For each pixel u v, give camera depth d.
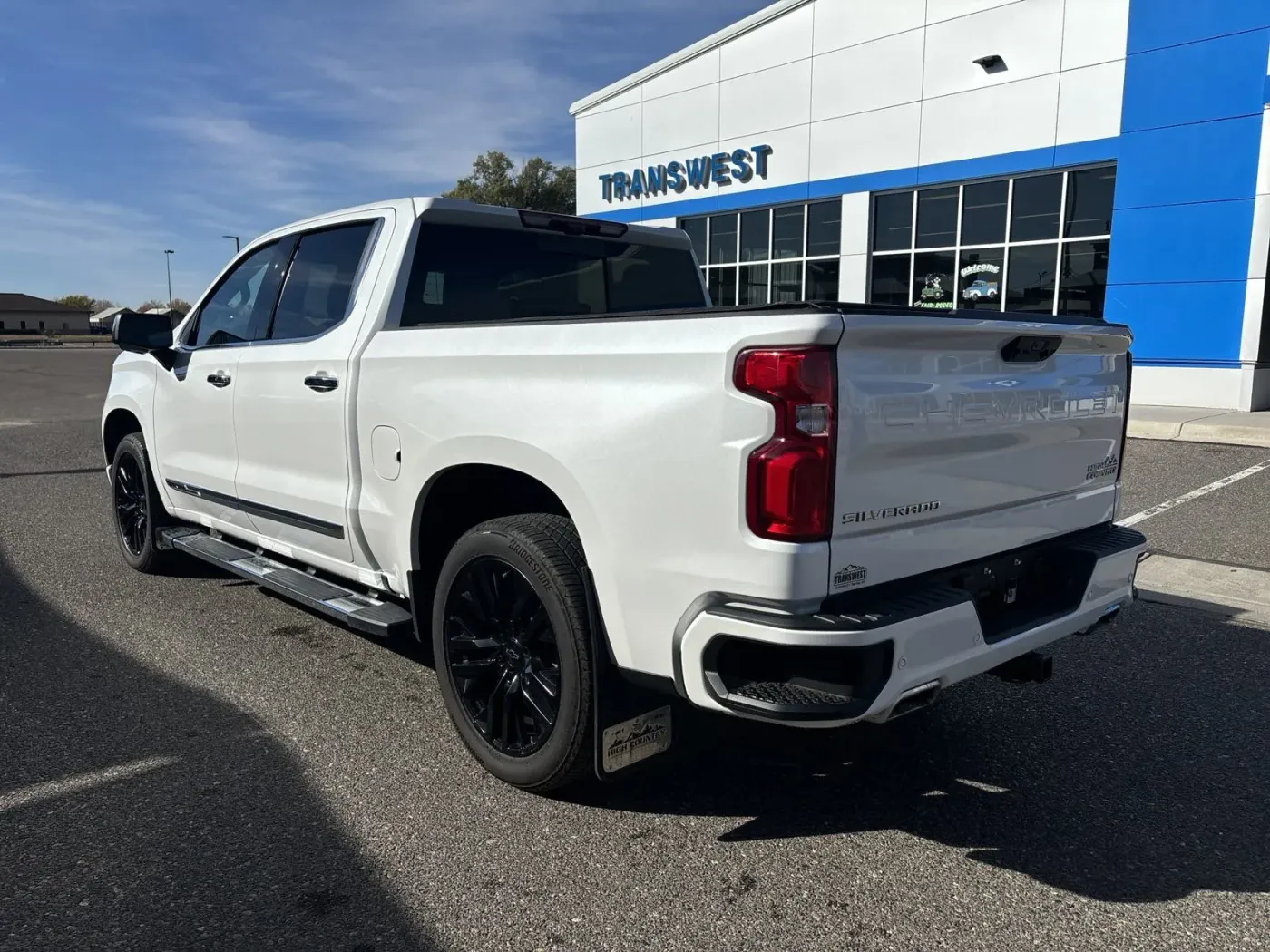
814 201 17.39
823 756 3.47
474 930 2.44
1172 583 5.52
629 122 20.30
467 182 54.16
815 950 2.37
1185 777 3.30
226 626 4.88
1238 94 12.31
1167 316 13.30
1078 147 13.83
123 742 3.52
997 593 3.01
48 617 5.00
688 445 2.50
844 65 16.45
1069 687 4.10
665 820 3.01
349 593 3.98
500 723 3.19
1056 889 2.64
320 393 3.84
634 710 2.91
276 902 2.54
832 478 2.36
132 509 5.90
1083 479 3.35
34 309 118.69
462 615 3.29
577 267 4.38
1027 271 14.76
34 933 2.39
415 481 3.38
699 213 19.30
